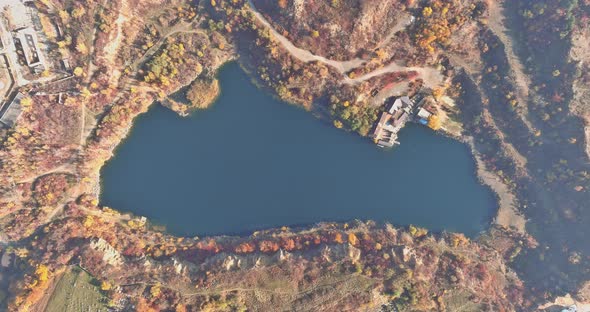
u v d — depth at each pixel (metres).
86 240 102.69
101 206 110.81
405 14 106.12
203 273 100.50
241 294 98.12
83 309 96.06
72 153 108.44
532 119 111.88
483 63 112.81
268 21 109.88
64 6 103.56
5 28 102.31
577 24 102.06
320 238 109.12
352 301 98.81
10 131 102.31
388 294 100.62
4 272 101.56
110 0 104.50
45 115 105.31
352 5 101.88
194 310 95.12
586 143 104.81
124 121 111.81
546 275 112.44
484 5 106.25
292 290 99.12
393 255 105.75
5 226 101.94
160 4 113.19
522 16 108.00
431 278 105.38
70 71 106.94
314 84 111.94
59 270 97.06
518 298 109.69
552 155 110.94
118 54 109.69
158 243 109.12
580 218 109.44
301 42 108.88
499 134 114.06
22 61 104.69
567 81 104.69
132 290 97.12
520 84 109.75
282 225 113.81
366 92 112.00
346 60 110.31
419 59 110.44
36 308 95.19
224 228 113.25
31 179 105.62
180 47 112.12
